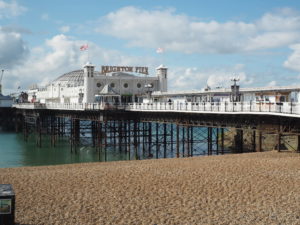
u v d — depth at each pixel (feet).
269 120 119.44
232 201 67.62
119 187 79.10
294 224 56.03
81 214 61.93
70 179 87.20
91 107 195.42
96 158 185.06
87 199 70.59
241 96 149.89
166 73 264.11
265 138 183.62
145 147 215.92
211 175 87.61
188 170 94.43
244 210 62.64
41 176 91.25
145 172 93.40
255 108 116.67
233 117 132.57
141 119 189.37
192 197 70.74
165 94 204.54
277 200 67.31
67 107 223.92
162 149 210.38
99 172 94.84
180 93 191.83
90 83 248.93
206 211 62.59
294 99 130.41
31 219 59.52
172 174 90.07
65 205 66.95
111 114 188.03
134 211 63.21
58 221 58.65
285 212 61.05
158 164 106.63
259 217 59.16
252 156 116.37
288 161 101.55
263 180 81.25
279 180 80.84
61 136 282.56
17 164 169.58
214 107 132.67
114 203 67.87
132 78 256.52
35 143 246.06
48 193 75.15
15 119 343.67
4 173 98.53
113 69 259.60
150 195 72.69
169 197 71.05
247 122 127.85
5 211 50.75
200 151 196.95
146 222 57.88
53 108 246.06
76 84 364.38
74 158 185.98
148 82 260.62
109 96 238.27
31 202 68.85
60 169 104.12
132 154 193.98
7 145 236.22
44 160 180.45
